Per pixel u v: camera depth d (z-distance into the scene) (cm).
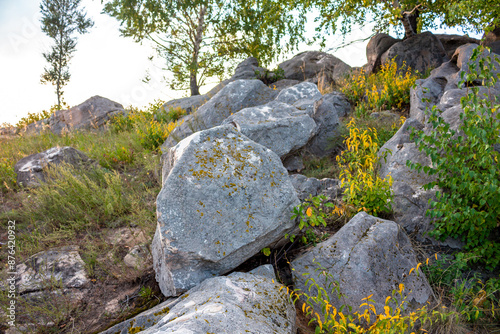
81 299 326
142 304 314
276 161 361
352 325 233
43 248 411
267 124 534
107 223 460
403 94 778
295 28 1570
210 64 1761
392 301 287
